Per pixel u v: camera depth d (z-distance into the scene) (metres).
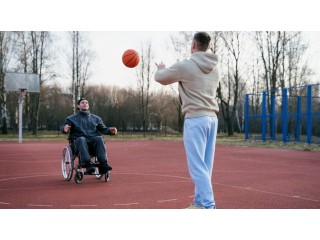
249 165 9.46
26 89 20.36
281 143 18.03
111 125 41.78
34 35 31.42
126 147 17.16
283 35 28.70
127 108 41.69
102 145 6.34
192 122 3.61
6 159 10.95
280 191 5.58
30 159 10.95
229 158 11.52
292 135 26.36
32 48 31.58
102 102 41.84
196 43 3.81
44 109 41.84
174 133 38.53
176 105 40.03
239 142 19.92
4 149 15.23
